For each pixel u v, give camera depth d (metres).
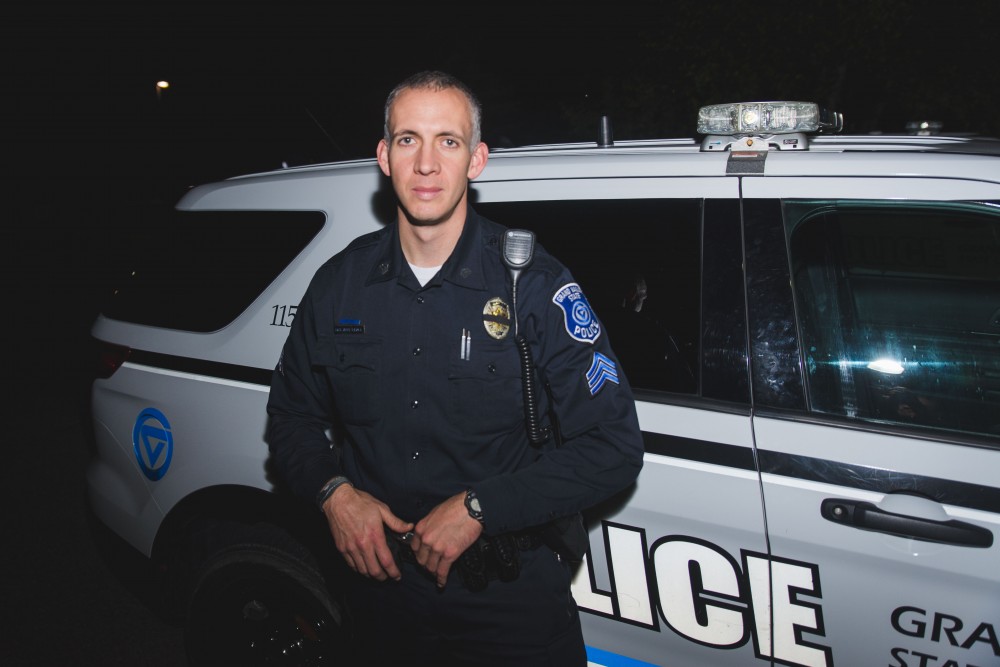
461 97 1.33
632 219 1.75
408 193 1.32
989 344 1.56
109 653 2.66
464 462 1.40
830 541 1.52
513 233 1.37
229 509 2.08
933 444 1.49
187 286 2.23
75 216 15.88
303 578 1.99
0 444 4.63
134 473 2.27
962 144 1.83
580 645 1.55
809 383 1.58
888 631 1.50
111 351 2.34
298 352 1.54
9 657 2.62
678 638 1.69
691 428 1.63
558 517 1.34
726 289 1.64
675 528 1.64
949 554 1.44
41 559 3.27
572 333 1.34
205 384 2.11
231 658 2.16
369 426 1.44
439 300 1.39
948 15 6.27
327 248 1.99
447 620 1.46
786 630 1.58
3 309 8.94
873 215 1.61
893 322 1.63
